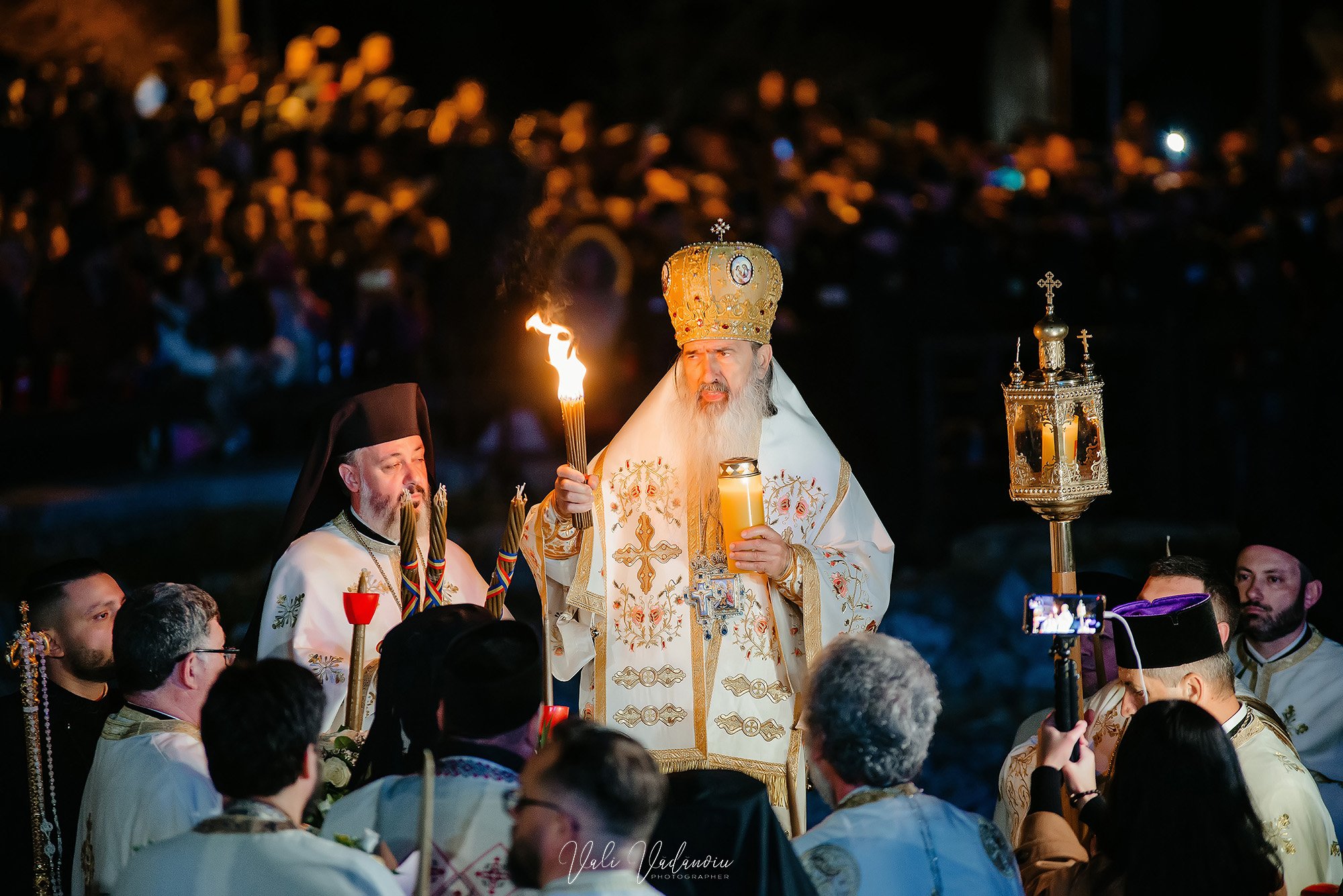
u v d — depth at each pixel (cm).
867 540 718
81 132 2342
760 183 2839
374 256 2381
